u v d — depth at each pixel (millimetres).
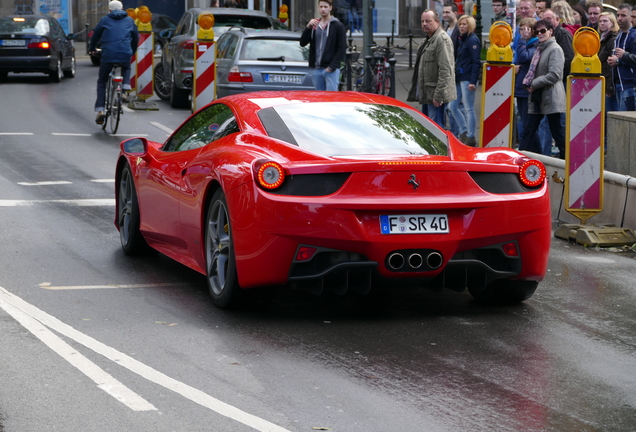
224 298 8016
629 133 13672
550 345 7270
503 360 6844
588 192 12078
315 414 5672
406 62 40531
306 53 23281
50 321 7590
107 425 5434
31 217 12211
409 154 7938
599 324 7938
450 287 8039
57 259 10000
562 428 5516
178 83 26203
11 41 31797
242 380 6285
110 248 10695
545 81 14859
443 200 7562
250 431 5387
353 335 7438
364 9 25750
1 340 7023
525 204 7859
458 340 7355
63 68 33875
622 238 11609
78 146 19250
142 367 6492
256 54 22953
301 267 7559
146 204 9852
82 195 13953
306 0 51969
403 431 5430
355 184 7469
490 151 8445
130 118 24203
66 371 6363
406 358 6844
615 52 15828
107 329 7426
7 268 9477
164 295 8617
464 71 18219
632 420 5672
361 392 6082
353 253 7520
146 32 26641
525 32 15594
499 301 8641
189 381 6234
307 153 7723
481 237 7715
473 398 6000
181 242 9078
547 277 9805
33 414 5578
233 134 8516
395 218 7508
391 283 7730
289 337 7340
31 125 22266
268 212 7465
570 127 11977
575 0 29984
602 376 6523
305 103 8766
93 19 53812
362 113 8625
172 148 9742
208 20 22719
